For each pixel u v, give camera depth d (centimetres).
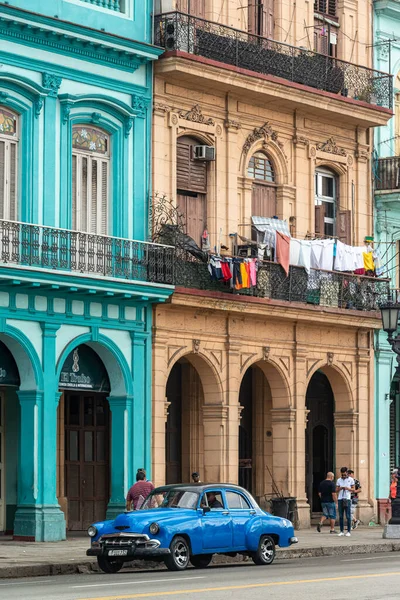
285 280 4344
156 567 3134
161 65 4056
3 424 3925
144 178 4041
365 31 4931
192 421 4353
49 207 3747
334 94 4559
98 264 3772
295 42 4606
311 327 4553
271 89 4334
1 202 3666
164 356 4047
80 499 4088
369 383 4800
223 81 4175
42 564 2950
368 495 4744
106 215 3953
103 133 3966
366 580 2473
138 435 3962
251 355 4331
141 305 3972
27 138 3706
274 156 4512
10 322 3609
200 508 2970
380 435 4834
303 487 4478
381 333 4853
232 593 2200
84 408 4125
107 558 2881
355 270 4634
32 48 3709
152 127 4075
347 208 4784
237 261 4125
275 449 4478
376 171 4925
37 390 3672
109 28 3925
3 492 3897
